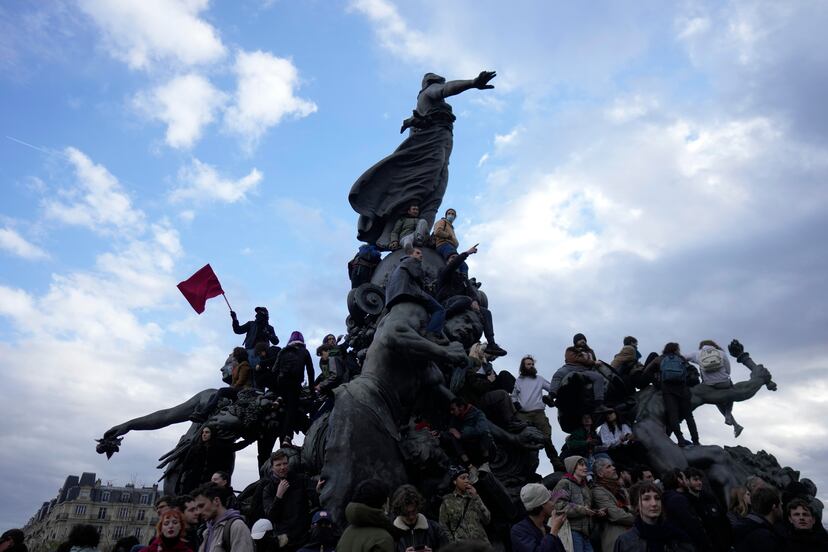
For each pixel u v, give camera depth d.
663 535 7.19
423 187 20.47
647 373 16.08
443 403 12.38
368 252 19.17
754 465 14.58
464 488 9.02
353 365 16.61
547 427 14.22
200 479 14.99
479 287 18.33
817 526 7.22
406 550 6.82
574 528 9.08
